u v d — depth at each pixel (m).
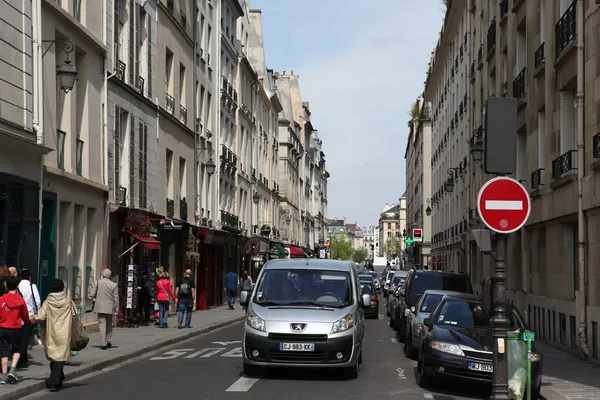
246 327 13.21
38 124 18.16
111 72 24.38
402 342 21.55
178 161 33.34
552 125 20.41
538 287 22.89
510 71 27.05
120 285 25.20
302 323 12.93
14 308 11.92
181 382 12.66
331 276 14.32
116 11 25.22
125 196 25.89
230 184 46.34
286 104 81.00
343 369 14.38
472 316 13.71
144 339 20.12
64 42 20.16
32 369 13.61
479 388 12.98
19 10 17.28
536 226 22.97
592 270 17.02
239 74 49.19
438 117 60.53
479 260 36.62
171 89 32.62
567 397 11.38
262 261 59.62
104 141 23.64
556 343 20.08
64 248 20.78
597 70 16.62
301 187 91.94
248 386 12.17
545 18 21.55
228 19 46.00
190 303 24.88
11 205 17.06
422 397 11.58
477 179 36.81
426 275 22.33
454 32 48.03
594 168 16.47
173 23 32.50
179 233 32.88
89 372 14.09
